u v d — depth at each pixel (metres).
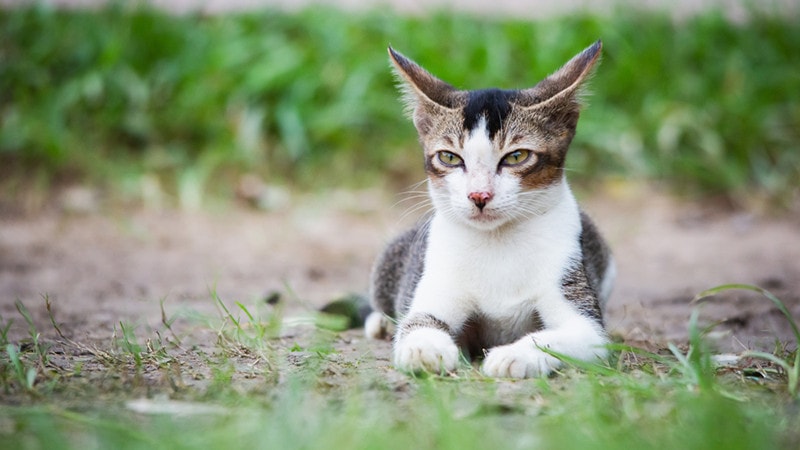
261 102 11.62
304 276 8.12
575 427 3.52
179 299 6.96
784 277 7.81
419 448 3.36
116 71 11.46
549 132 4.99
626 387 4.03
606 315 6.09
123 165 10.92
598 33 12.05
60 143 10.67
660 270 8.35
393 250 6.03
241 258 8.79
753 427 3.53
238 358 4.84
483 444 3.33
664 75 11.89
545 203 4.99
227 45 11.93
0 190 10.41
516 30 12.20
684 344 5.39
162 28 11.98
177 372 4.46
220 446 3.30
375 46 12.03
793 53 12.17
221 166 11.10
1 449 3.35
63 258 8.53
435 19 12.43
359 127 11.52
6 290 7.21
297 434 3.38
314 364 4.59
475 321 5.15
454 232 5.05
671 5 13.07
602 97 11.69
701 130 11.30
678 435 3.41
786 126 11.44
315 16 12.55
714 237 9.69
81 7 12.49
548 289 4.90
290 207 10.69
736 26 12.53
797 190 10.83
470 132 4.91
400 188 11.06
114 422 3.66
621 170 11.27
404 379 4.37
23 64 11.44
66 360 4.77
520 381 4.34
